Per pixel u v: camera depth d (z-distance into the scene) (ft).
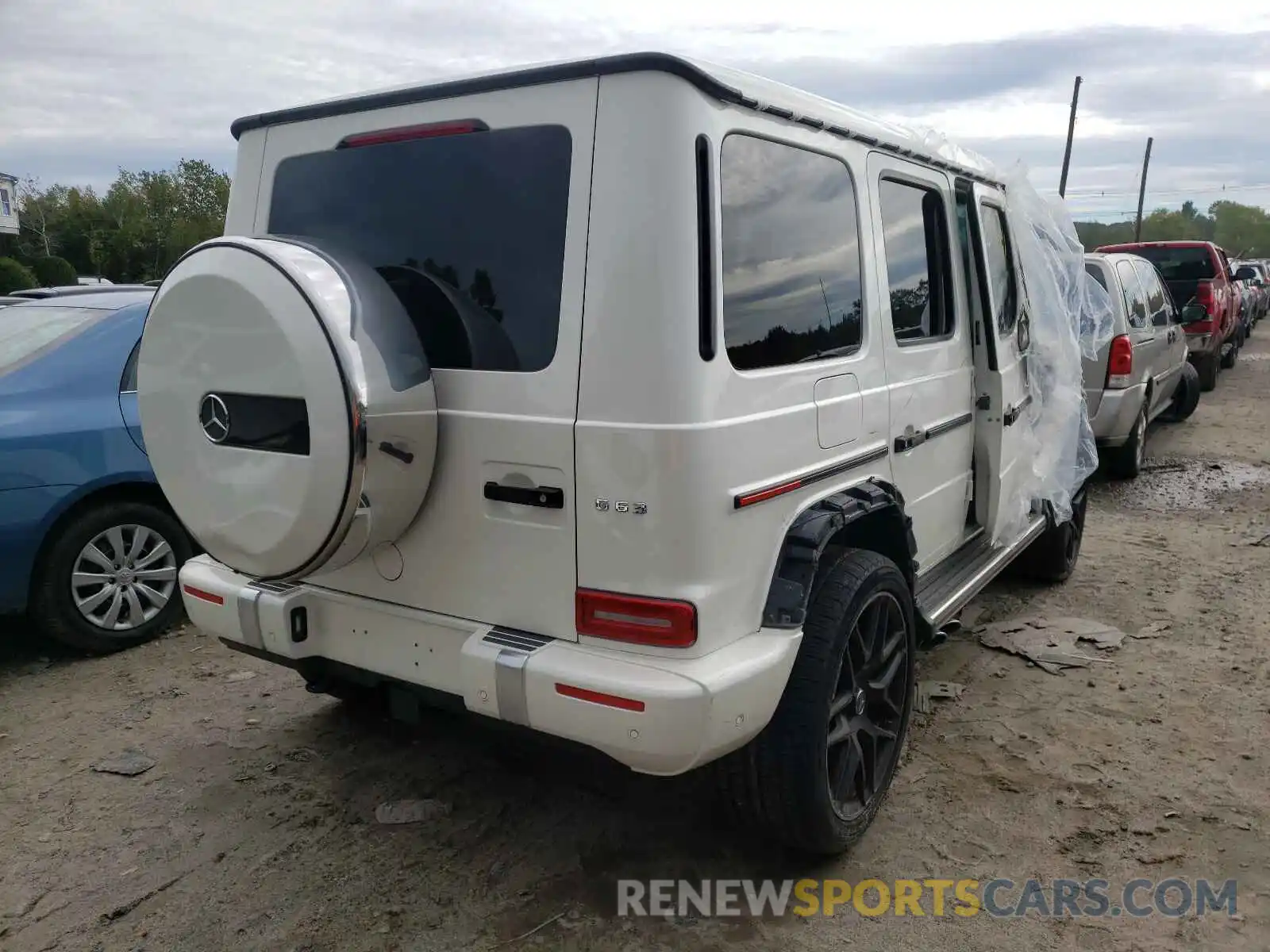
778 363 8.68
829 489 9.43
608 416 7.66
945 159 12.36
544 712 7.84
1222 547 21.16
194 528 8.86
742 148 8.28
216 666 14.82
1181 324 33.76
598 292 7.67
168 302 8.50
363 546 8.38
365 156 9.20
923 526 12.36
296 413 7.88
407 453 8.18
